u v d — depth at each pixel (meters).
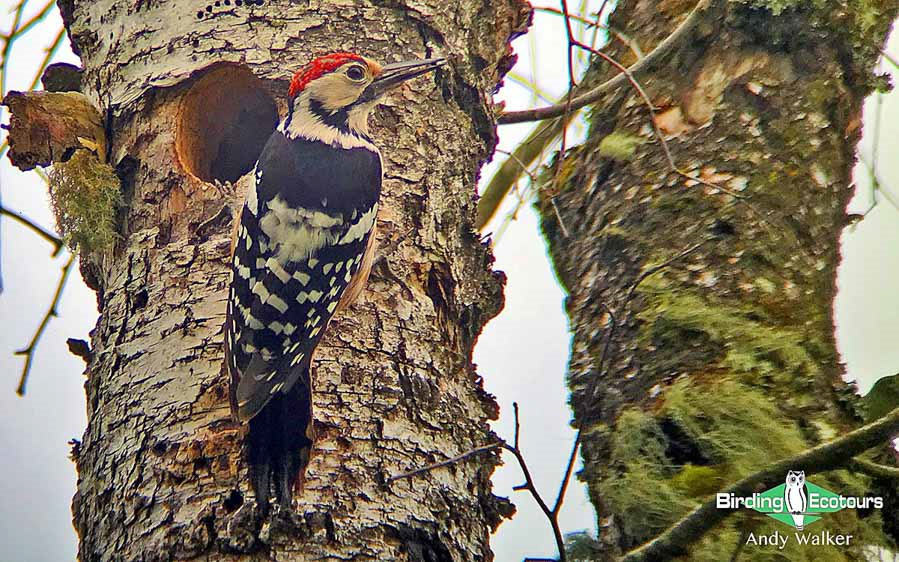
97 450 8.81
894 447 9.09
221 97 9.95
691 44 10.67
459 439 9.06
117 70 9.77
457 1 10.29
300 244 9.02
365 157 9.54
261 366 8.53
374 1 9.98
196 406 8.57
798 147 10.11
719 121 10.28
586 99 10.43
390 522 8.41
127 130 9.61
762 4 10.45
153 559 8.20
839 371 9.48
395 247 9.37
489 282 9.95
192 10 9.73
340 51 9.79
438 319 9.41
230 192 9.59
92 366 9.24
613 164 10.62
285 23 9.77
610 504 9.20
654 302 9.70
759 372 9.19
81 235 9.40
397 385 8.87
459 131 10.07
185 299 8.95
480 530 8.98
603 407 9.69
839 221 10.14
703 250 9.77
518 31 10.88
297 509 8.18
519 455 7.16
